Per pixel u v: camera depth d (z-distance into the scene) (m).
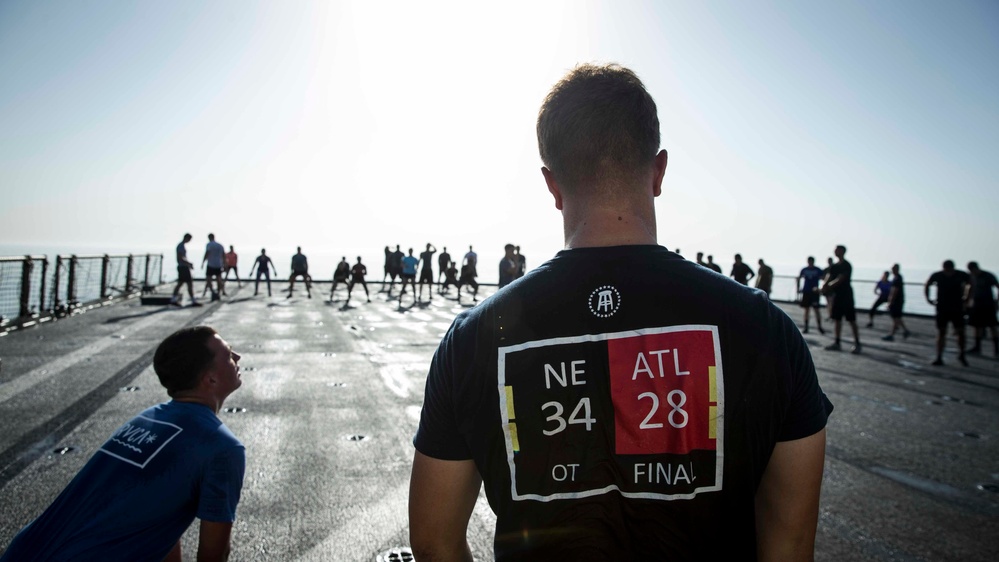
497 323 0.97
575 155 1.04
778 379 0.91
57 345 8.50
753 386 0.90
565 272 0.99
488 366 0.96
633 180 1.04
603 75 1.07
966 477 4.24
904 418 5.92
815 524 0.97
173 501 1.78
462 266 20.12
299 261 19.09
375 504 3.55
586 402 0.92
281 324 11.97
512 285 1.03
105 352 8.02
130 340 9.07
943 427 5.59
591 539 0.92
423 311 15.71
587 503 0.92
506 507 0.96
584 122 1.03
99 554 1.68
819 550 3.14
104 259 14.67
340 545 3.06
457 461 1.02
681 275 0.97
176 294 14.96
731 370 0.90
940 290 9.48
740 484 0.91
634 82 1.07
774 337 0.93
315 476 3.95
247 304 16.06
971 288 11.38
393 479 3.93
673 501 0.91
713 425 0.90
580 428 0.92
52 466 3.94
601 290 0.95
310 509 3.46
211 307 14.81
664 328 0.92
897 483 4.11
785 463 0.95
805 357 0.97
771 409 0.91
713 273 0.99
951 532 3.37
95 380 6.36
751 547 0.94
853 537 3.29
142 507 1.73
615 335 0.92
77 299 12.84
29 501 3.42
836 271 10.85
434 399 1.04
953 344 12.46
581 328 0.94
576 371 0.92
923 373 8.59
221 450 1.85
